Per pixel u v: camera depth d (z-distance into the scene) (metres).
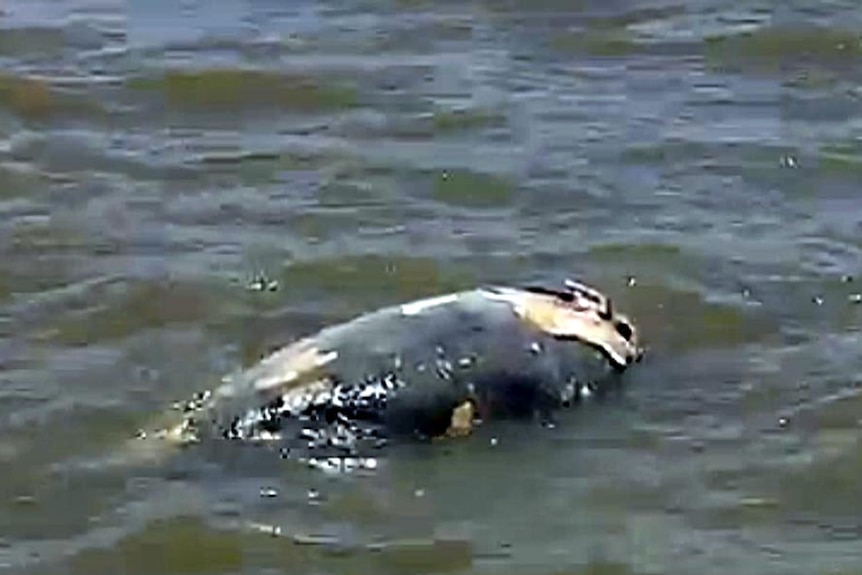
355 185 56.91
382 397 44.28
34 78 64.69
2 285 50.84
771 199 56.09
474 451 44.03
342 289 50.84
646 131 60.56
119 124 61.75
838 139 59.78
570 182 57.03
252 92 63.78
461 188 56.66
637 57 66.50
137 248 53.03
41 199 56.00
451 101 62.88
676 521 41.47
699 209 55.50
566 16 69.56
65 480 42.84
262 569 40.03
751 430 44.69
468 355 44.88
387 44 67.50
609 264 52.09
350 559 40.25
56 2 71.12
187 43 67.69
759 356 47.69
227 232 54.03
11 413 45.12
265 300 50.16
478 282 51.22
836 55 66.12
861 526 41.28
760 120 61.53
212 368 47.06
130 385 46.28
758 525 41.34
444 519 41.66
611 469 43.31
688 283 51.03
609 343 46.47
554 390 45.25
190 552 40.59
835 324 49.06
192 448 43.88
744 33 67.62
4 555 40.47
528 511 41.88
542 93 63.66
